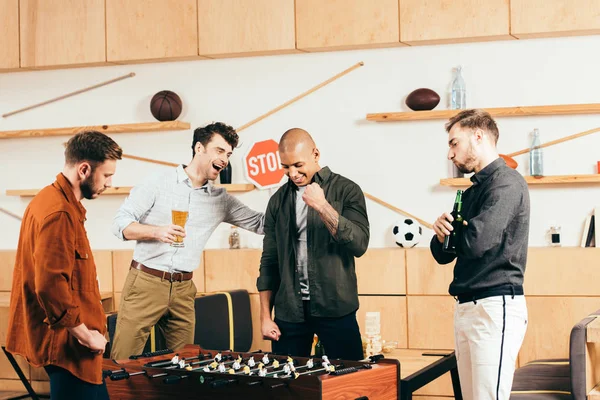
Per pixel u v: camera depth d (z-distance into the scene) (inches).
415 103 202.8
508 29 196.4
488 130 128.2
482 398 124.0
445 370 166.9
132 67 225.8
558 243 197.2
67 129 224.2
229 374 121.3
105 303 217.3
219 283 211.5
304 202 149.8
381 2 204.1
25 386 206.7
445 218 128.6
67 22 223.1
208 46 214.2
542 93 201.2
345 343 147.5
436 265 196.9
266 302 155.5
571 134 199.8
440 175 207.2
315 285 147.2
